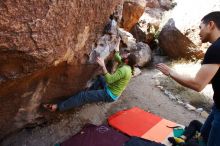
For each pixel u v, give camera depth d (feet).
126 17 22.56
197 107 16.44
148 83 18.22
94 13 10.30
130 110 14.39
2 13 6.53
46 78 9.87
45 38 7.69
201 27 8.71
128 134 12.57
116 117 13.66
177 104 16.33
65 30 8.40
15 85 8.71
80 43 10.18
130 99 15.83
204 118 15.31
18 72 7.97
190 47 21.81
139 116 13.92
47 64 8.34
